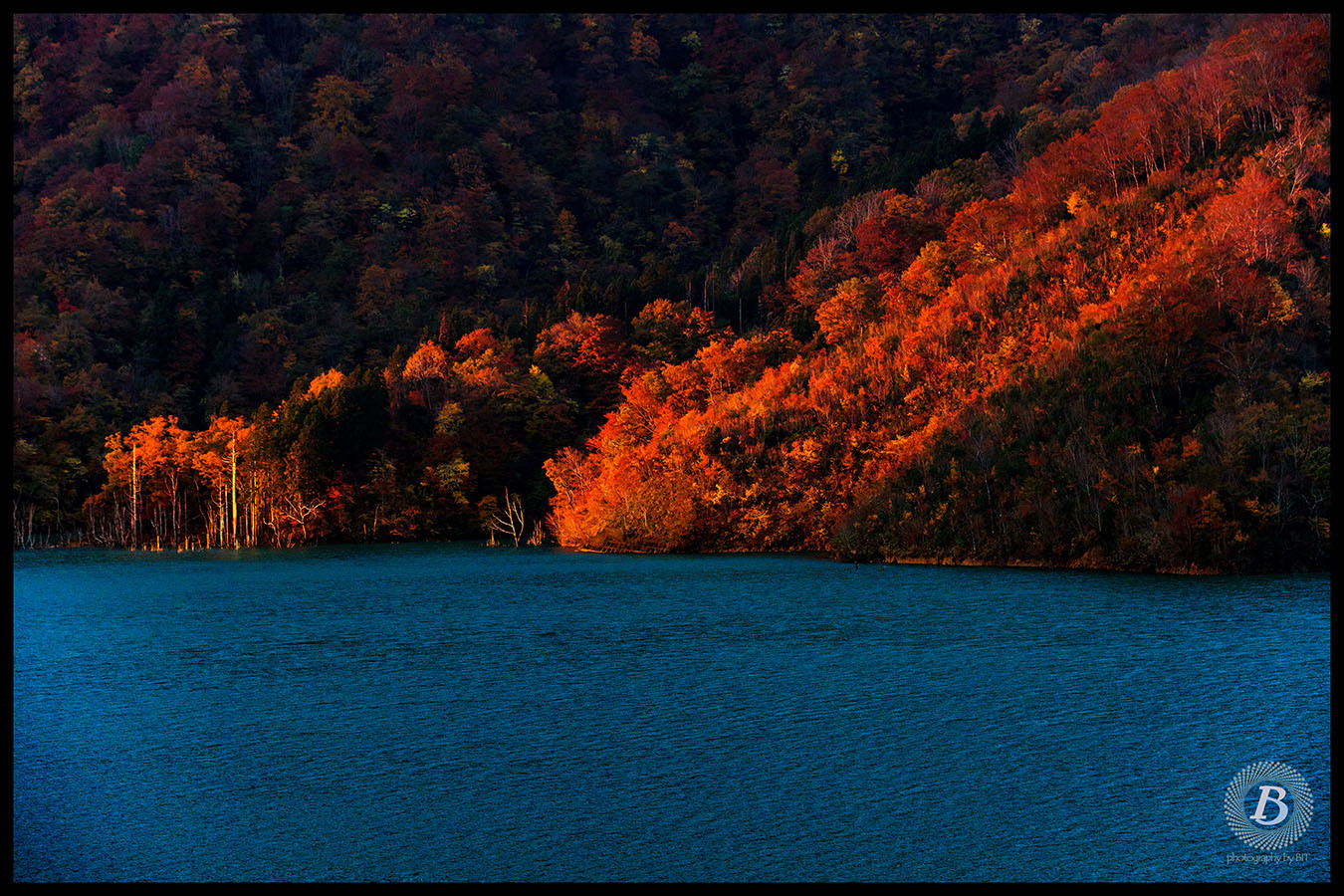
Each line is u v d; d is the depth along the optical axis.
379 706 44.28
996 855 28.45
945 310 126.25
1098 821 30.52
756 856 28.58
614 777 34.72
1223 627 57.84
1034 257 126.94
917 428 111.00
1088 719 40.31
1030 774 34.38
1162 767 34.81
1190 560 81.38
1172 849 28.72
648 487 124.19
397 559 120.88
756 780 34.22
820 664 51.09
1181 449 87.12
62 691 47.88
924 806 31.77
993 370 110.50
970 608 67.50
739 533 118.19
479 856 28.81
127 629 65.94
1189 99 144.50
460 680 49.06
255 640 61.00
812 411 122.81
